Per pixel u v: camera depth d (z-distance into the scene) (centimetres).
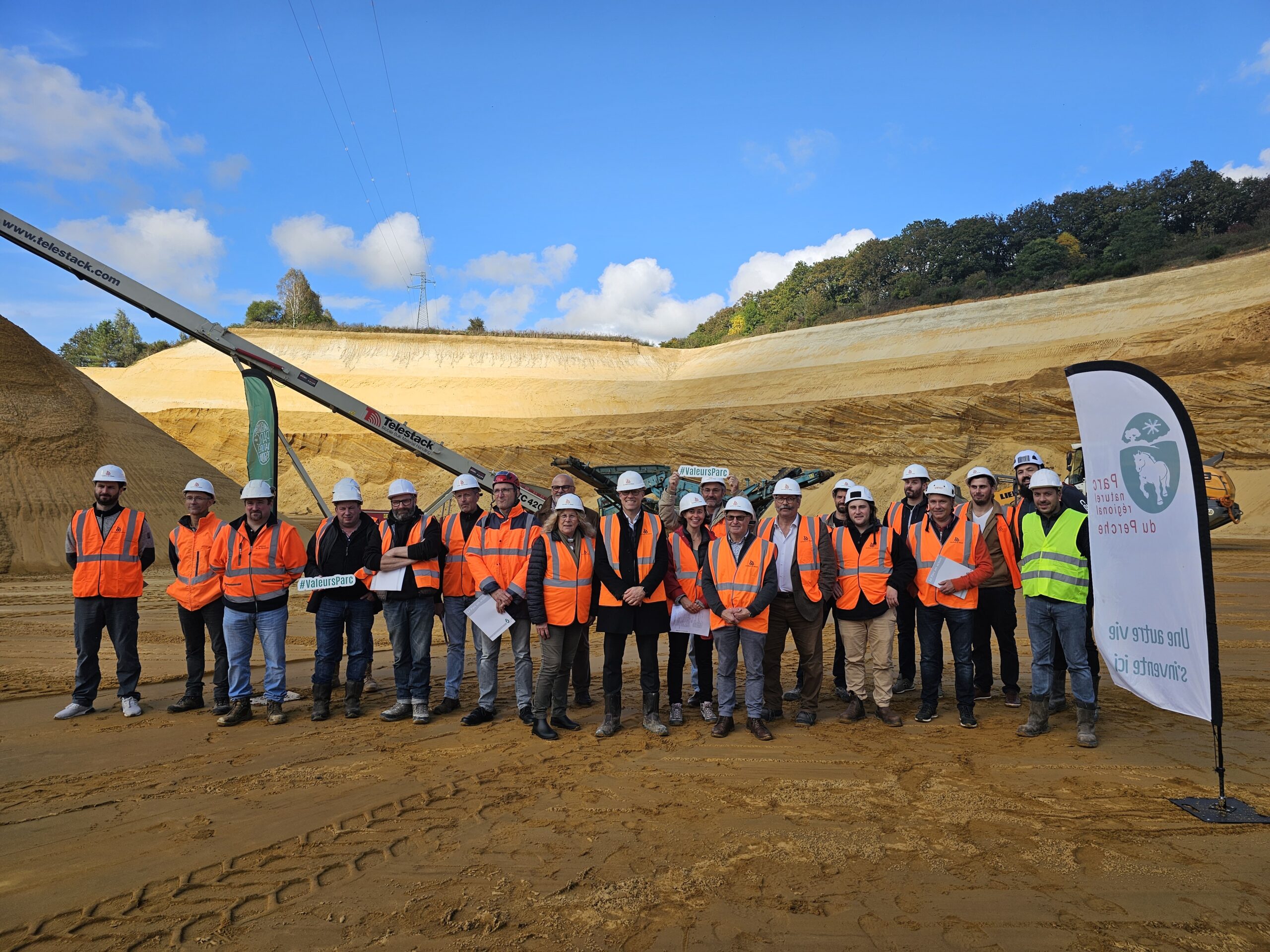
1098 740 612
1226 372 3534
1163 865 382
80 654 706
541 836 422
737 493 949
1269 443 3281
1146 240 6556
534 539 642
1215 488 2398
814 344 6262
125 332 10000
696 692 736
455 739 627
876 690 668
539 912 338
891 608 666
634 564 634
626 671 971
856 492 677
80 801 484
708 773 533
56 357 2895
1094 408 538
